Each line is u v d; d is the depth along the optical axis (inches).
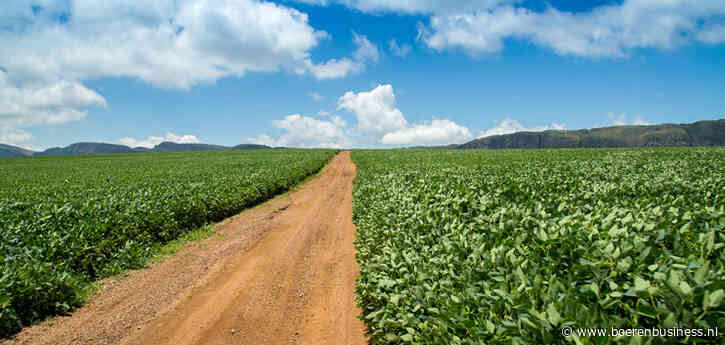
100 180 857.5
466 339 107.3
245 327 218.8
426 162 1077.8
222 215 536.4
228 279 292.2
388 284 170.9
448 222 218.8
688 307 84.6
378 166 976.3
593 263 111.3
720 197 222.4
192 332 213.2
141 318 228.8
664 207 183.0
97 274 295.6
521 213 191.2
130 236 364.5
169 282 286.7
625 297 103.7
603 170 520.1
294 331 215.2
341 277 292.7
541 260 133.3
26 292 219.1
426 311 145.1
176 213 449.1
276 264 326.3
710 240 118.7
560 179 387.9
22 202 474.3
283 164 1263.5
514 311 107.4
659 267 106.5
